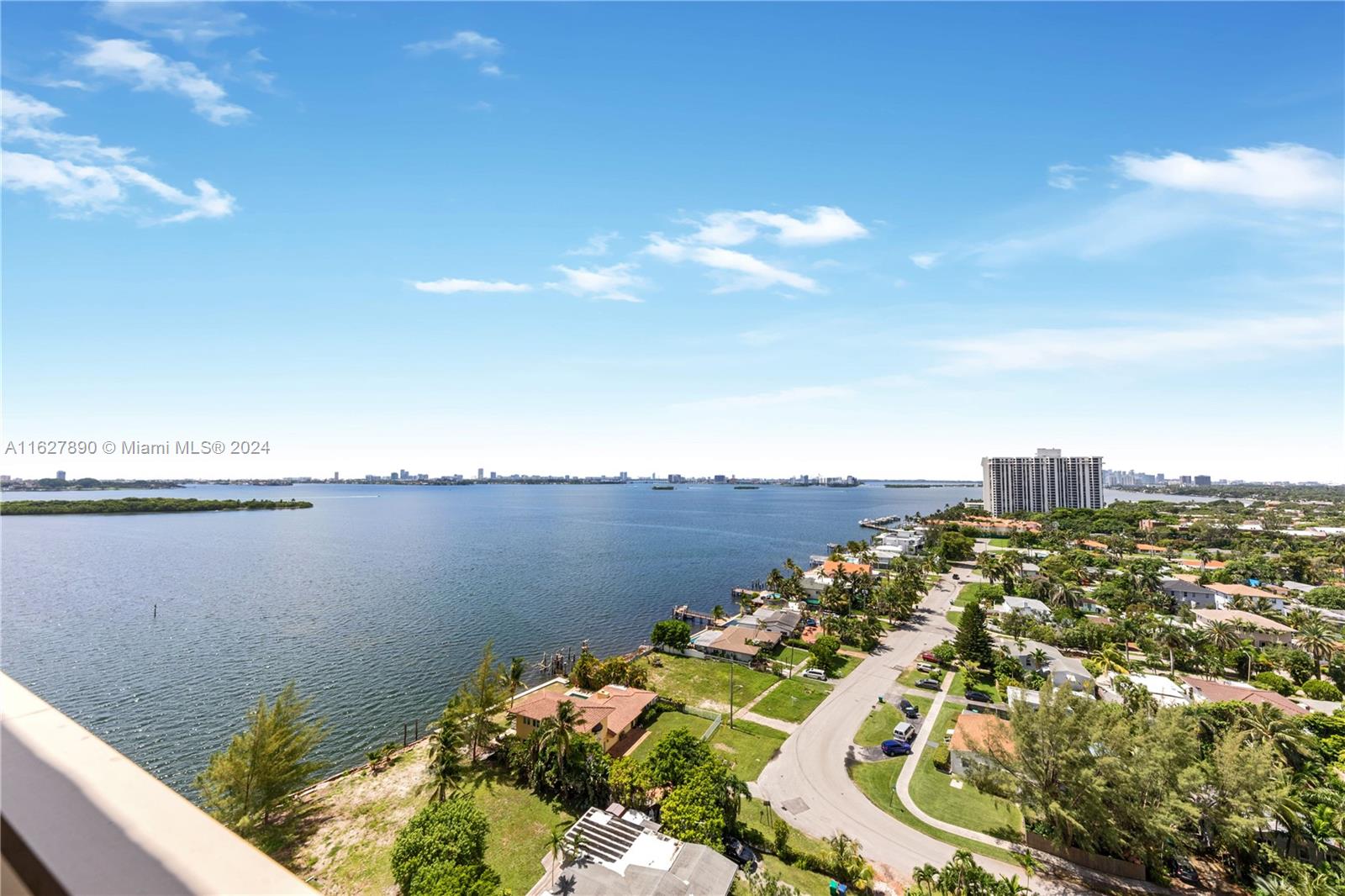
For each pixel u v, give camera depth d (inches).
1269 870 1581.0
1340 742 2204.7
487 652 2224.4
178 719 2400.3
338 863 1565.0
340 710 2522.1
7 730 132.3
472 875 1370.6
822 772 2043.6
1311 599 4328.3
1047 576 4670.3
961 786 1975.9
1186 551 6609.3
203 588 4655.5
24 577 5054.1
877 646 3469.5
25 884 97.2
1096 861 1616.6
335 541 7568.9
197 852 99.7
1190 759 1635.1
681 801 1636.3
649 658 3191.4
